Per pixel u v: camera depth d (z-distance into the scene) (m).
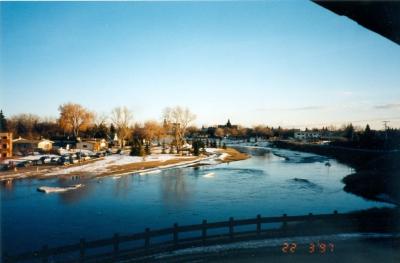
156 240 20.02
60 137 105.44
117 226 24.03
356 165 65.44
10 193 37.19
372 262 13.00
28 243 20.38
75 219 26.09
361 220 18.91
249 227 22.39
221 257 13.98
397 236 16.28
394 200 31.88
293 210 28.52
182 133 102.00
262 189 39.06
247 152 112.25
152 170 58.44
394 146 80.06
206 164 69.50
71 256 17.42
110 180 47.09
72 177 49.34
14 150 78.62
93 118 99.56
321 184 42.84
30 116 108.44
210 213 27.61
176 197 34.53
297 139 181.50
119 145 103.56
